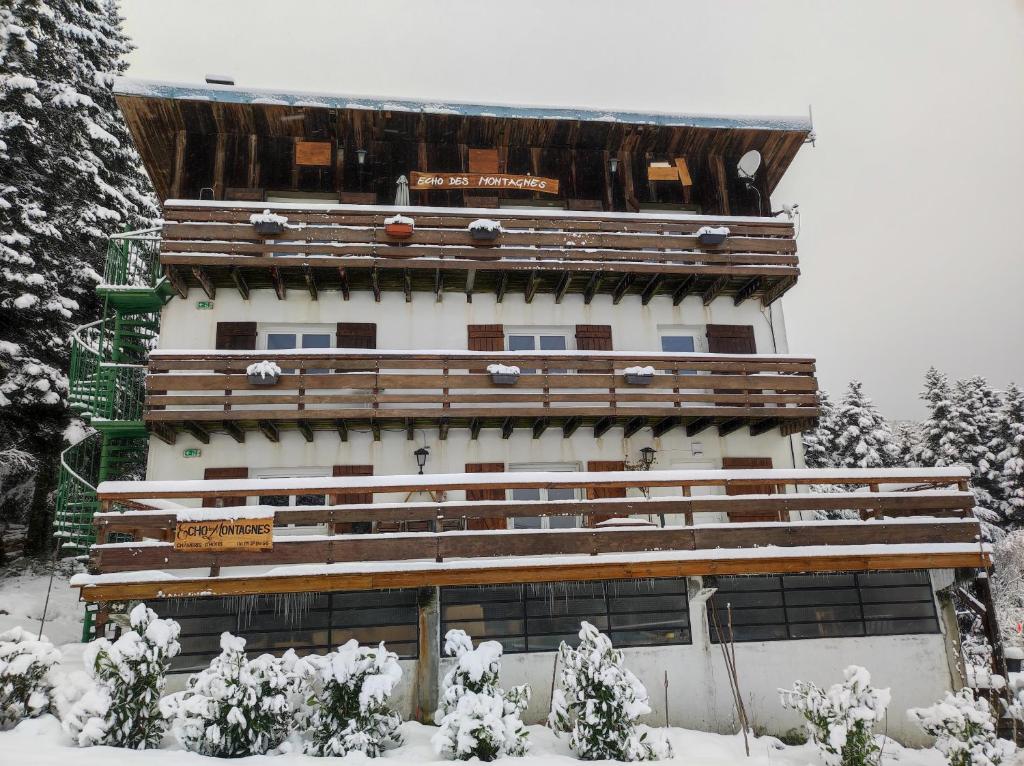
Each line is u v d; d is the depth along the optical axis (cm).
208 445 1355
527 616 1114
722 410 1374
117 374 1491
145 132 1489
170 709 820
